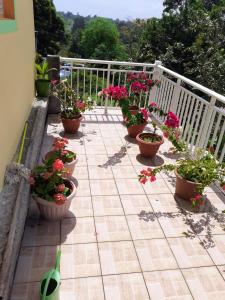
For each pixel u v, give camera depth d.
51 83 4.68
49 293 1.67
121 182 3.20
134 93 4.57
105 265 2.14
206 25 13.09
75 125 4.22
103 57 35.38
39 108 4.16
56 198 2.26
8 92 2.54
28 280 1.95
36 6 23.11
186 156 3.57
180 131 3.91
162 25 15.77
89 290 1.94
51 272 1.81
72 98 4.36
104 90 4.61
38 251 2.19
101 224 2.54
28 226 2.43
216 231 2.58
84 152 3.81
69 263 2.12
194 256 2.29
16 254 1.97
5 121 2.40
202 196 2.72
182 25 15.23
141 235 2.46
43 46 24.84
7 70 2.51
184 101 4.10
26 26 3.74
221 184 2.70
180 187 2.92
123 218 2.64
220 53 11.96
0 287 1.46
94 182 3.16
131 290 1.97
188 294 1.97
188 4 16.81
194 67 13.09
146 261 2.21
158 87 5.07
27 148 2.97
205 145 3.48
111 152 3.87
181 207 2.86
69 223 2.51
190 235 2.51
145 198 2.96
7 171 2.37
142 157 3.79
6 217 1.92
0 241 1.72
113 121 4.95
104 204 2.81
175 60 14.09
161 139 3.79
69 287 1.95
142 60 16.56
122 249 2.29
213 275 2.14
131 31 24.91
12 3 2.79
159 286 2.02
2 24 2.30
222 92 11.51
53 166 2.32
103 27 36.44
